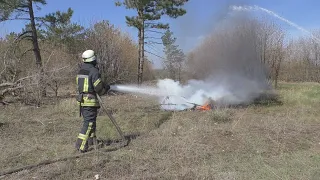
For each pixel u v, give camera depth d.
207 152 5.38
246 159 5.16
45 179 4.36
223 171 4.67
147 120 8.03
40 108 10.38
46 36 15.73
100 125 7.53
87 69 5.48
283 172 4.55
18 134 6.62
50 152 5.49
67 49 16.72
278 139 6.18
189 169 4.64
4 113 9.37
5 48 14.22
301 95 12.76
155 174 4.49
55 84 13.83
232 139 6.15
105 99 11.91
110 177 4.46
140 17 16.33
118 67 17.98
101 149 5.50
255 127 7.09
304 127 7.13
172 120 7.51
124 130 7.12
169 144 5.74
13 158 5.17
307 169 4.68
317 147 5.83
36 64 14.20
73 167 4.74
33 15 14.41
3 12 13.58
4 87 11.53
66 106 10.01
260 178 4.38
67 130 7.05
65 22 15.57
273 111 9.66
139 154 5.32
